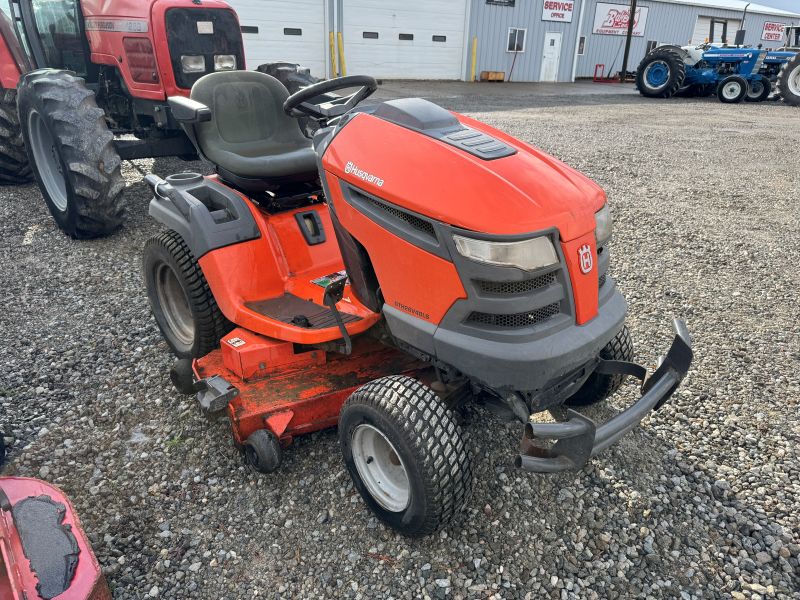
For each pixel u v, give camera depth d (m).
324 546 2.05
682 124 10.12
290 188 2.96
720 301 3.78
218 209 2.86
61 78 4.30
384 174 1.93
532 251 1.74
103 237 4.61
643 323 3.50
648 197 5.88
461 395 2.13
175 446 2.50
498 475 2.34
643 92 14.94
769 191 6.16
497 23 18.48
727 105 13.29
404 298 1.98
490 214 1.73
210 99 3.08
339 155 2.09
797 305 3.74
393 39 16.80
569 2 19.56
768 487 2.29
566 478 2.33
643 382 2.22
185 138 4.89
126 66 4.90
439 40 17.64
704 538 2.08
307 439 2.53
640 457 2.44
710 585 1.91
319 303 2.49
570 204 1.84
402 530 2.00
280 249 2.71
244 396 2.30
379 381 1.99
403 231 1.90
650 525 2.13
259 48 14.77
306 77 5.73
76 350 3.17
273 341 2.41
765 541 2.07
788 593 1.88
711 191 6.11
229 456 2.45
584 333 1.87
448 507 1.86
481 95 14.06
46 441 2.52
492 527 2.11
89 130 4.16
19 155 5.41
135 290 3.82
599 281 2.06
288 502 2.23
